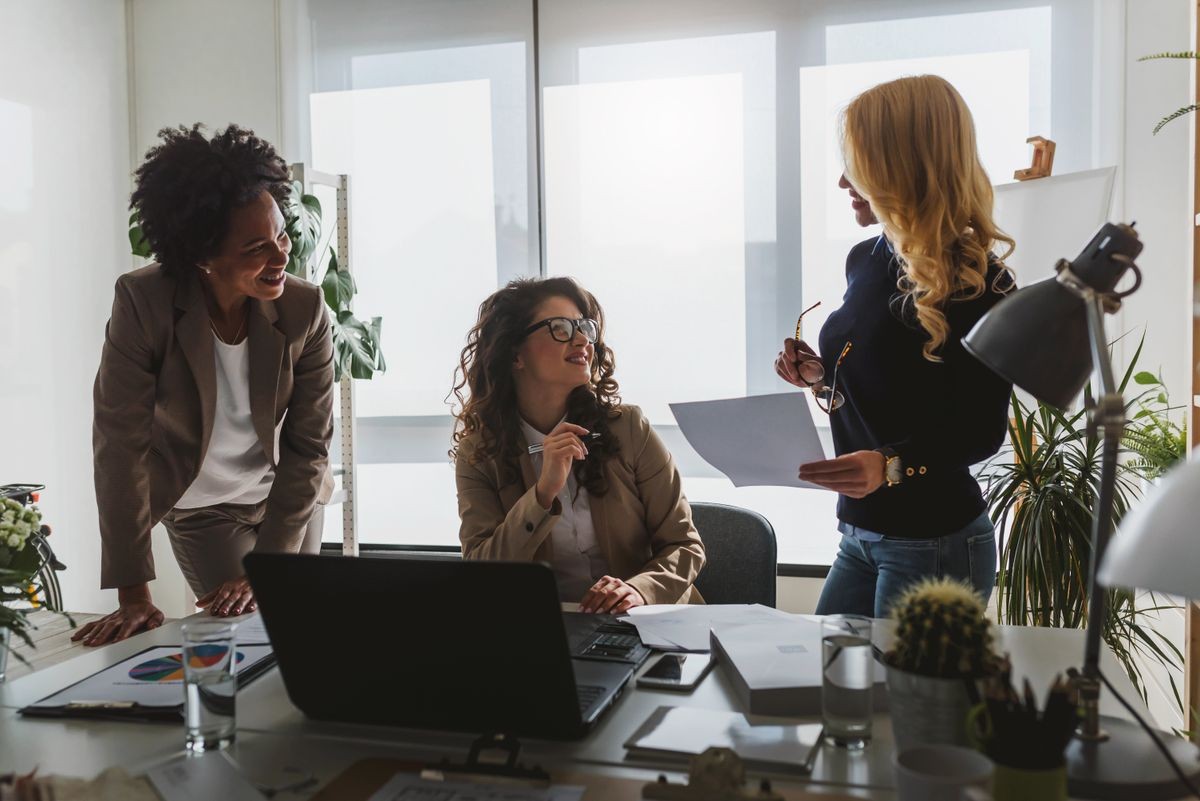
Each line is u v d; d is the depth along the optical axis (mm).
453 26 3662
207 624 1122
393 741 1130
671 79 3494
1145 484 2902
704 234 3504
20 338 3357
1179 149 2973
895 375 1714
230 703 1120
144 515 1828
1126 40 3037
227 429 2055
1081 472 2557
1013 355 1038
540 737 1112
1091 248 1007
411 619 1076
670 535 1960
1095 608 1009
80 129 3643
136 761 1081
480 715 1119
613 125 3551
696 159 3490
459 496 2051
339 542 3918
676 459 3568
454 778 1007
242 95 3818
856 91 3338
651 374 3578
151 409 1869
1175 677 2801
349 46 3744
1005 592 2592
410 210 3750
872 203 1696
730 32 3432
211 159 1733
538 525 1819
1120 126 3053
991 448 1671
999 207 2781
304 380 2016
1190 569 683
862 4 3309
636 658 1350
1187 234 2941
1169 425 2643
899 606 1031
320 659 1145
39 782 926
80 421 3627
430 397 3791
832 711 1072
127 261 3869
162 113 3887
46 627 1672
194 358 1872
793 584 3475
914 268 1621
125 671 1372
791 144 3404
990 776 834
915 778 846
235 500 2215
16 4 3361
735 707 1189
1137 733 1026
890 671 1008
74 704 1229
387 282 3793
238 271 1788
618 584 1681
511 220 3670
